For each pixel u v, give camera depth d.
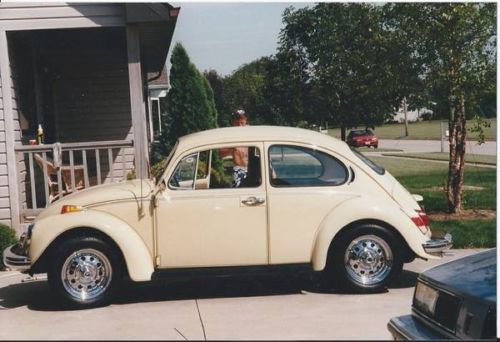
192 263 7.04
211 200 7.04
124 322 6.41
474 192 14.40
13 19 10.32
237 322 6.27
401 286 7.57
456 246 9.70
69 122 15.39
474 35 11.16
